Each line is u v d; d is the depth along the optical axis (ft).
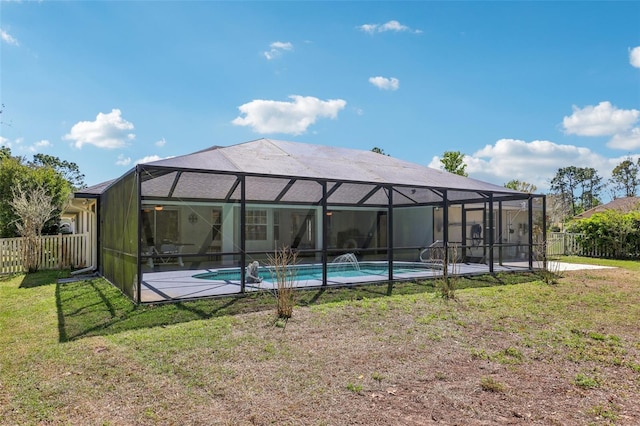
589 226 66.13
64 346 17.25
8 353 16.48
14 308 25.66
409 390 13.35
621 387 13.80
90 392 12.89
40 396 12.60
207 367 14.97
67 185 77.92
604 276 40.06
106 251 38.22
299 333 19.35
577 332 20.18
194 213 54.39
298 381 13.92
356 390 13.28
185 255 27.35
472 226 56.49
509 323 21.74
